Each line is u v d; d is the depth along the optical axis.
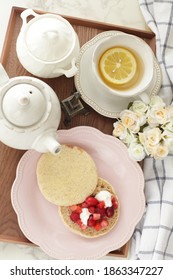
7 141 0.65
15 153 0.72
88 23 0.78
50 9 0.83
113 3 0.85
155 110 0.70
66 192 0.72
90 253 0.71
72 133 0.73
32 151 0.71
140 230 0.76
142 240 0.74
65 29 0.66
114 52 0.72
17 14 0.76
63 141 0.73
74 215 0.71
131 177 0.74
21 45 0.66
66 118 0.73
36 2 0.83
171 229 0.74
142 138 0.70
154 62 0.78
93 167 0.73
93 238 0.72
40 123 0.62
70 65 0.68
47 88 0.65
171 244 0.75
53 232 0.72
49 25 0.65
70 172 0.72
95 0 0.84
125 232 0.73
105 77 0.72
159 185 0.76
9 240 0.71
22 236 0.72
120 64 0.72
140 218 0.73
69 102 0.72
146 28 0.84
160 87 0.78
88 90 0.74
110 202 0.71
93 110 0.76
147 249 0.74
